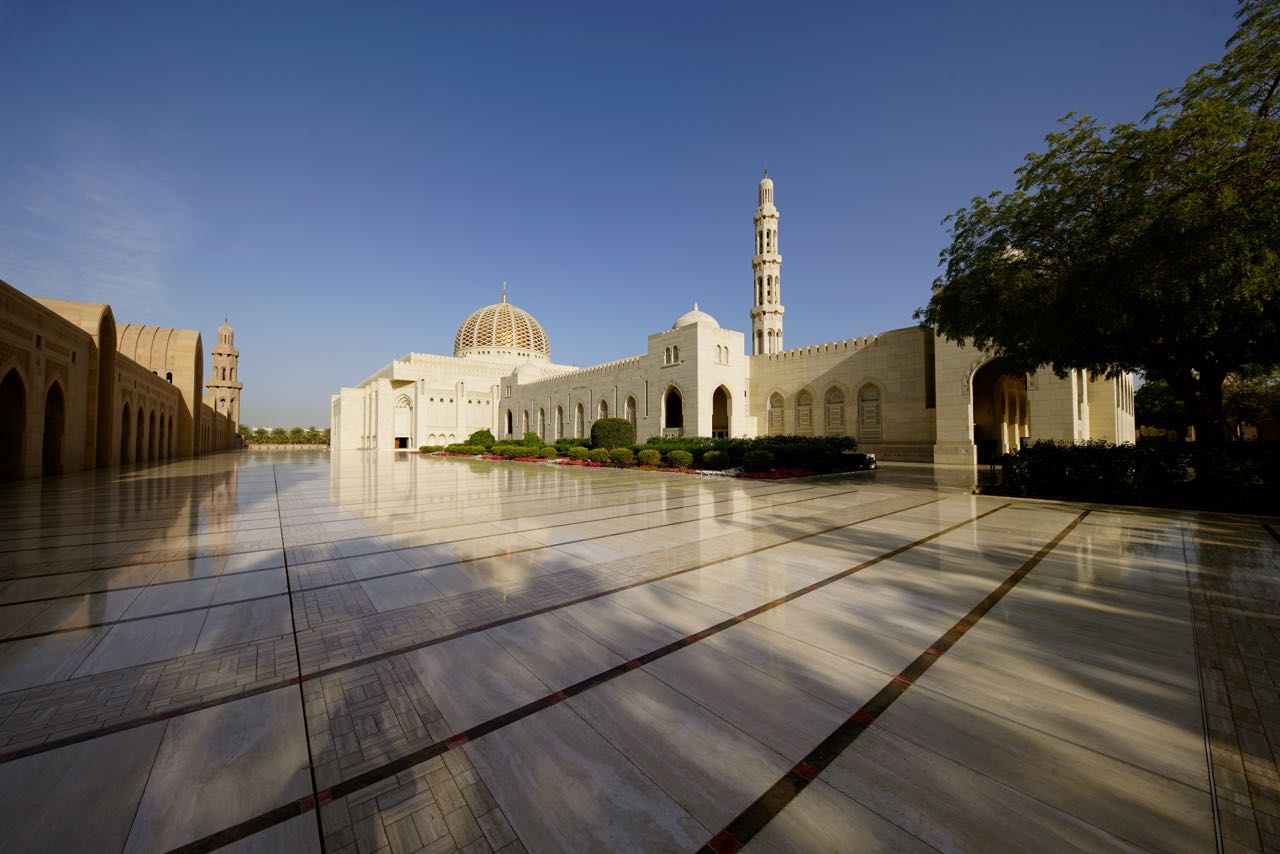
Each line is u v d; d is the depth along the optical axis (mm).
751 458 19781
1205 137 8406
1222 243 8047
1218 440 11555
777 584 5473
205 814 2223
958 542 7488
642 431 37625
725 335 35125
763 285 41312
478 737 2777
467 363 57531
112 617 4641
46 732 2816
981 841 2043
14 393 16734
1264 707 3010
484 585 5547
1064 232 11047
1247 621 4355
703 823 2158
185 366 39094
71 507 11422
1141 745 2643
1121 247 9531
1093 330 10953
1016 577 5691
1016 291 11633
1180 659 3648
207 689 3330
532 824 2174
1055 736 2727
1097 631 4148
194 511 11047
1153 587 5301
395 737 2787
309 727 2889
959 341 14289
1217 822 2123
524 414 52656
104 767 2525
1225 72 9000
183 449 38906
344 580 5793
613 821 2180
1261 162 7969
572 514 10438
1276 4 8336
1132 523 8812
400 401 56531
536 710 3033
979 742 2674
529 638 4094
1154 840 2037
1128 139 9938
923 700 3096
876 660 3637
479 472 23141
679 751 2625
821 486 15641
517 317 64750
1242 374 16938
